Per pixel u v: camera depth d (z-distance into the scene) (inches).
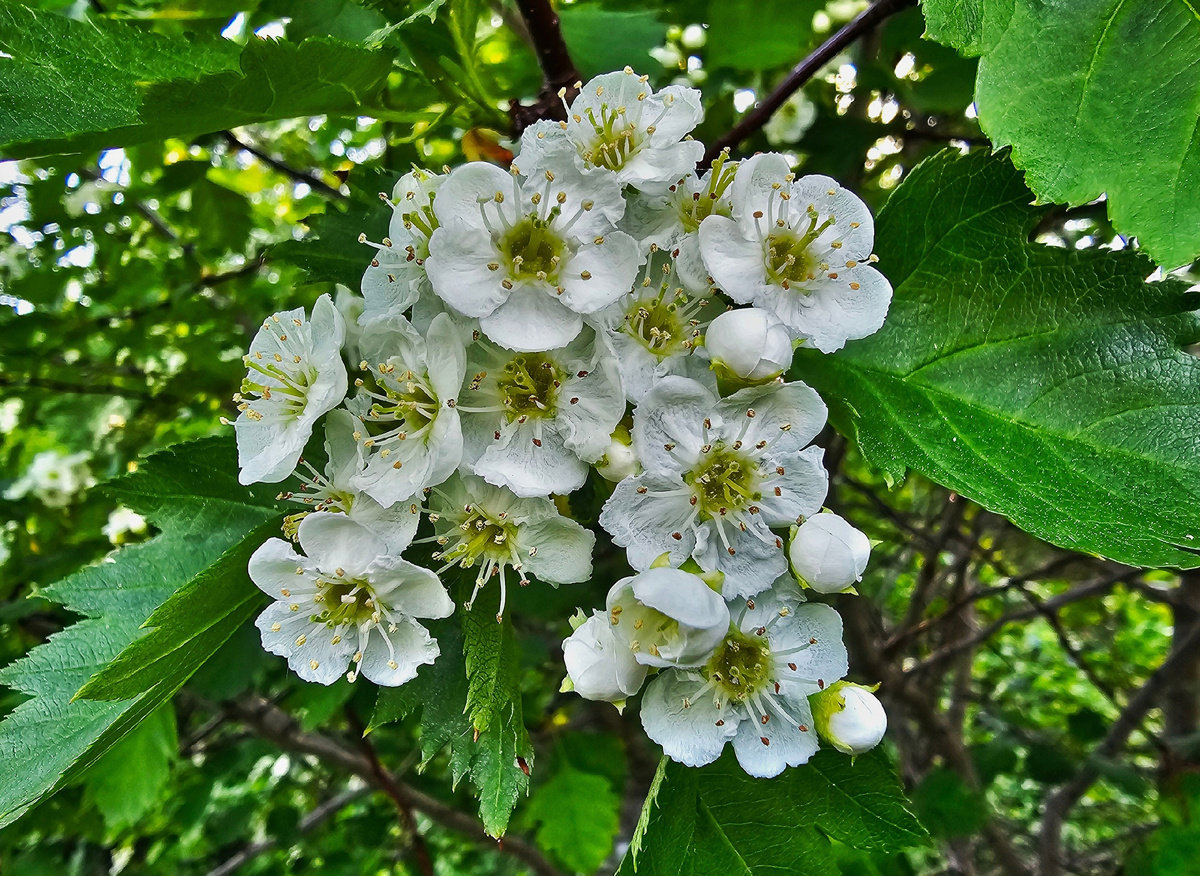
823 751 2.7
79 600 3.0
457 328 2.7
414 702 2.9
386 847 8.8
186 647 2.6
